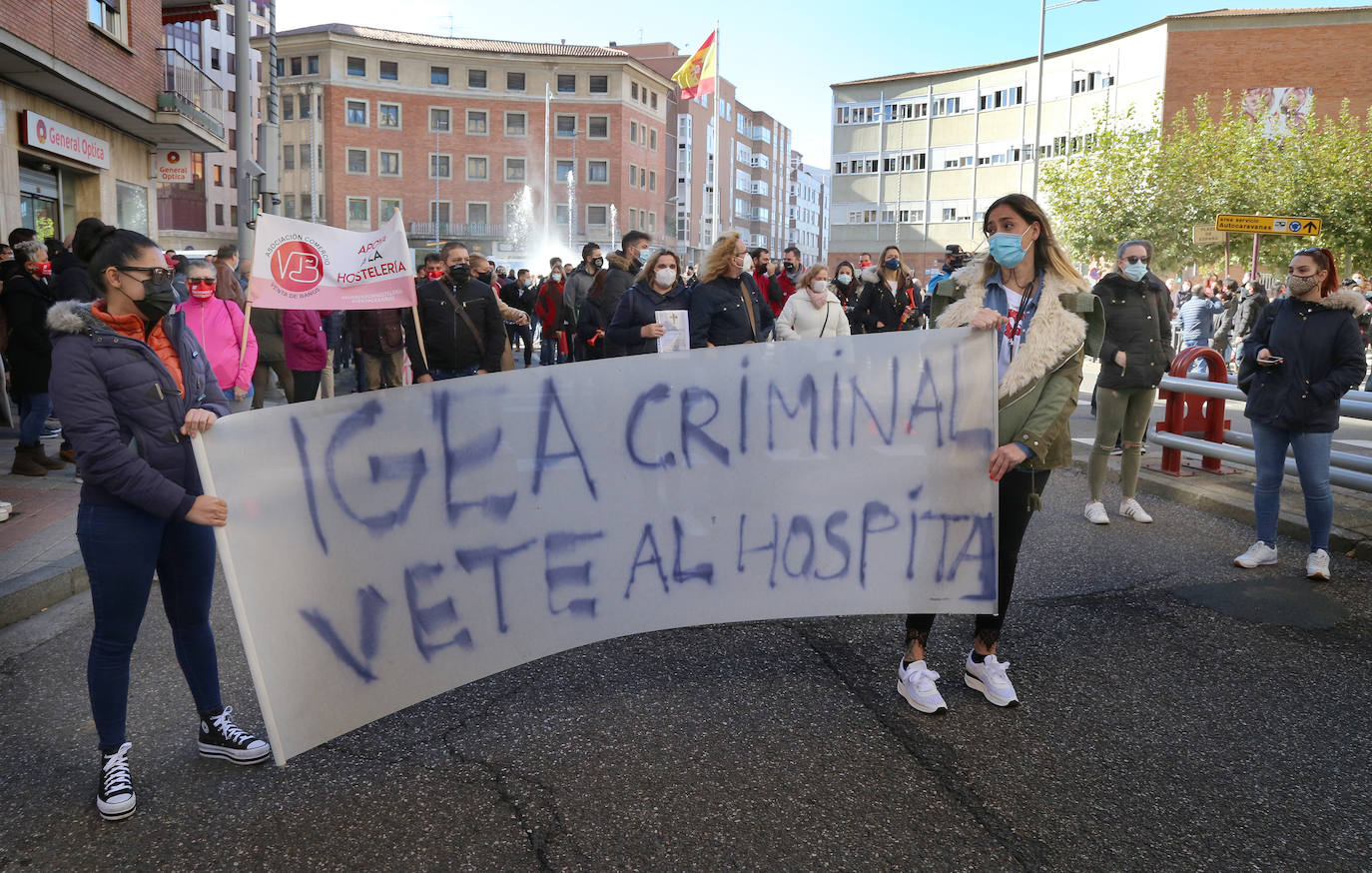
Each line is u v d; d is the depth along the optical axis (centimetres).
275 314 923
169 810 287
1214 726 348
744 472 371
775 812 284
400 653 328
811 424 370
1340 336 512
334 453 310
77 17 1462
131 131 1875
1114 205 3372
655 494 366
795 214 12400
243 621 294
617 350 690
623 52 7269
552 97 7262
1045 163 5503
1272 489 549
